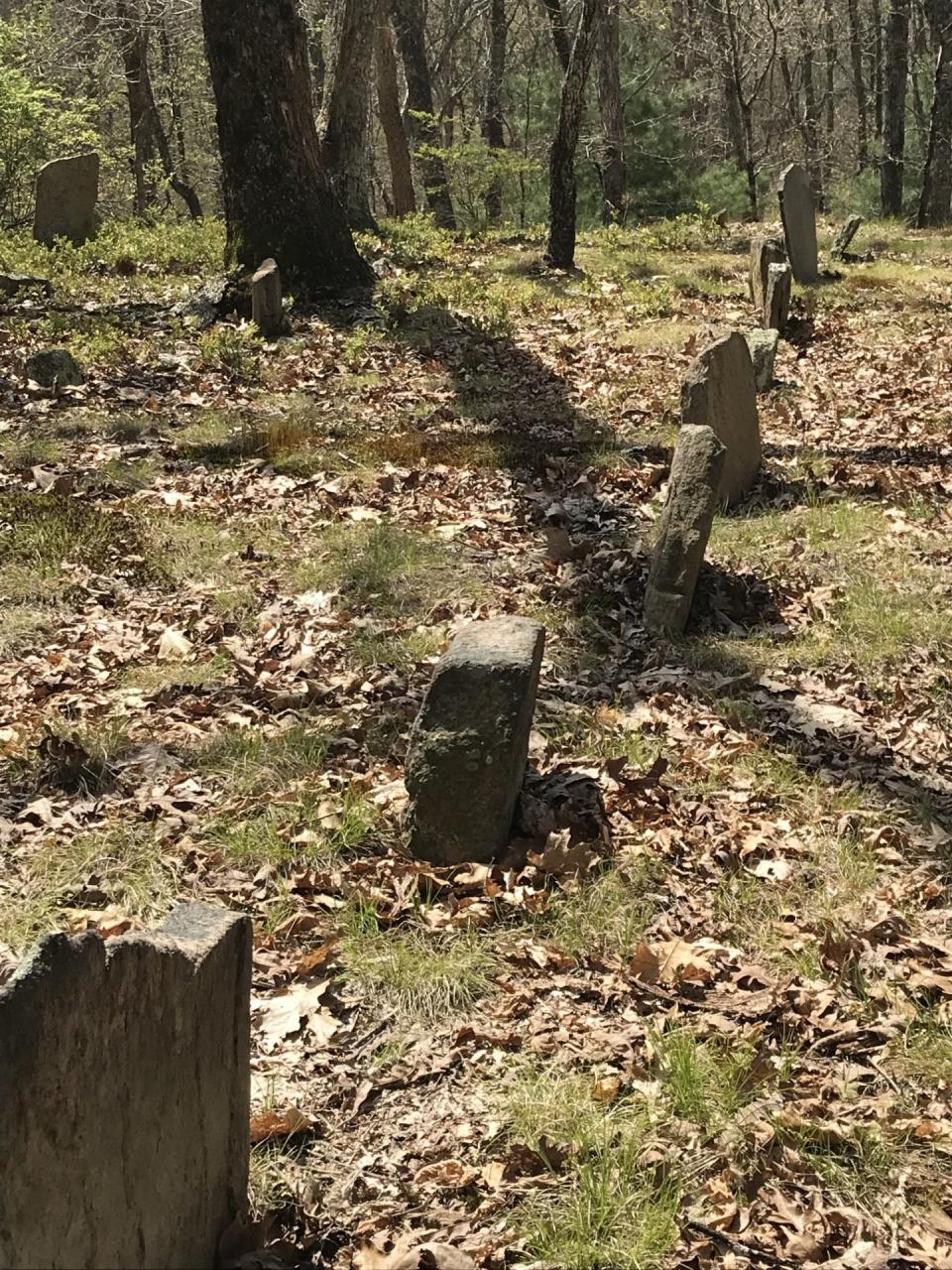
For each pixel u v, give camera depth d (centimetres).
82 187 1788
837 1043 383
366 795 505
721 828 496
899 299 1484
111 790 510
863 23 4088
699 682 618
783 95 4381
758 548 768
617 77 2564
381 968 409
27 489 816
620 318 1380
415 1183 332
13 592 676
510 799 472
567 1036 382
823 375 1158
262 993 399
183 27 2961
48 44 2661
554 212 1722
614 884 453
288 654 640
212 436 951
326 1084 367
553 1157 338
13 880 447
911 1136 346
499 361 1195
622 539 794
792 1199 327
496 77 3134
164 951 257
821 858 477
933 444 947
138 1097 252
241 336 1188
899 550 751
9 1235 215
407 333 1266
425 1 3362
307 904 444
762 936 435
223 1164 293
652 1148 339
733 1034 382
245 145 1396
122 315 1299
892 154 2877
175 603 687
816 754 555
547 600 707
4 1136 213
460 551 769
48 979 221
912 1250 313
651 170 2700
